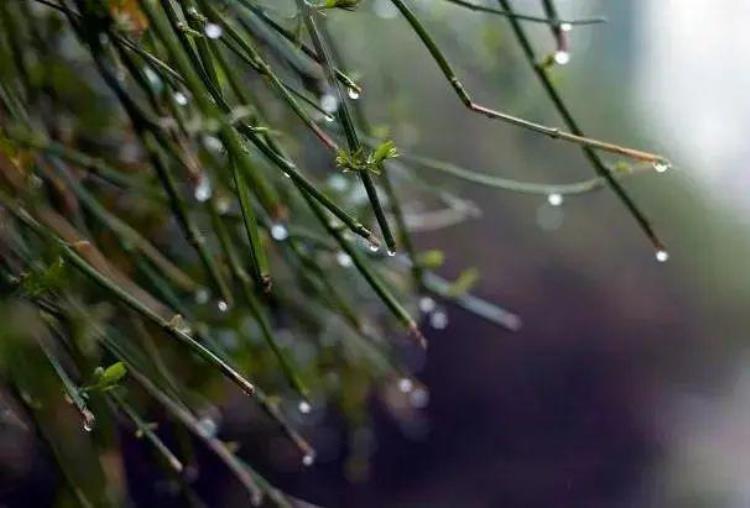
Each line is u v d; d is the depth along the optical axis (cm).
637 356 217
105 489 89
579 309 214
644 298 219
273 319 101
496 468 205
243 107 79
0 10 83
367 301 107
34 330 81
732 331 224
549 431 210
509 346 210
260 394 85
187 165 81
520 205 205
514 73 121
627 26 226
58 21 88
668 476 208
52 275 77
